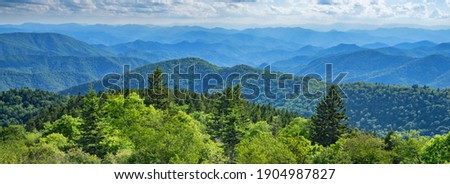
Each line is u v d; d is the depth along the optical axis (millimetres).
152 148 47094
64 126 90500
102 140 70125
